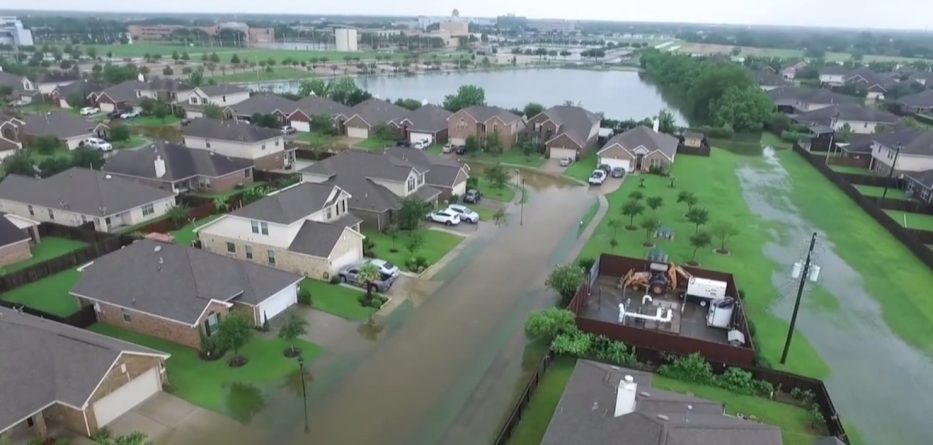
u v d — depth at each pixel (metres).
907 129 82.25
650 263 44.06
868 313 41.03
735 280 45.06
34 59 178.50
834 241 54.53
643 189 70.31
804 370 33.75
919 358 35.66
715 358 33.28
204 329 34.28
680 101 159.38
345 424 28.48
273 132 76.12
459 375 32.62
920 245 50.62
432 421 28.86
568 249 51.03
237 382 31.34
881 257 50.88
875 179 72.94
